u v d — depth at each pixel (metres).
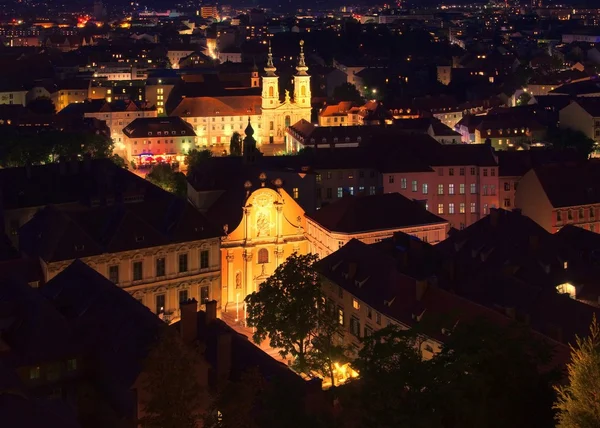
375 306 137.25
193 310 109.75
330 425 82.88
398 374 80.19
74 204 188.50
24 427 80.69
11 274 134.50
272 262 181.50
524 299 129.50
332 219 178.75
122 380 99.94
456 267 148.12
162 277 159.00
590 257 158.88
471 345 83.56
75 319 111.44
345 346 143.38
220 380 99.19
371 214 179.25
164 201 168.38
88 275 125.12
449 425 80.69
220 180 192.50
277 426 82.25
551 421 78.94
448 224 185.50
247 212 176.75
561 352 107.44
